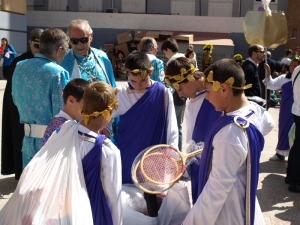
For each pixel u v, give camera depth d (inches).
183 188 120.3
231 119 89.4
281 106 239.6
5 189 189.0
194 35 890.7
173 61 121.6
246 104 93.5
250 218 89.8
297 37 862.5
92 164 91.4
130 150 135.0
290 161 198.4
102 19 896.3
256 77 229.9
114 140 143.5
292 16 869.8
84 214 87.5
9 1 771.4
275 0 894.4
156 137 135.6
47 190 88.7
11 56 542.3
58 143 93.6
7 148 195.8
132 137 135.0
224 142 87.7
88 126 95.2
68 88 114.7
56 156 91.8
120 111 136.9
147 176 102.0
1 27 756.6
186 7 936.3
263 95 251.1
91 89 94.4
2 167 197.5
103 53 165.3
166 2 932.6
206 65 608.7
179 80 119.3
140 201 120.0
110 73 166.2
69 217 86.5
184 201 120.6
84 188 90.2
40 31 172.4
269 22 242.4
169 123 136.4
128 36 852.0
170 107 136.9
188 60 122.3
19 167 190.9
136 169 104.8
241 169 90.7
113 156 92.4
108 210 93.0
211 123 116.5
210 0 931.3
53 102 143.3
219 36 893.2
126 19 896.9
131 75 133.2
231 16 928.9
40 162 92.7
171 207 119.0
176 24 898.1
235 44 897.5
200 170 95.6
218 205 88.8
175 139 136.3
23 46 820.6
